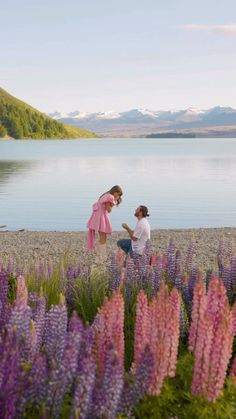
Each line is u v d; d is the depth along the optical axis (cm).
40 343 665
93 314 929
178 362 649
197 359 575
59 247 2681
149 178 8175
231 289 1039
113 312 597
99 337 586
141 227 1593
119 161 13450
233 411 579
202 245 2694
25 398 503
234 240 2911
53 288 1014
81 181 7594
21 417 493
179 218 4259
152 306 621
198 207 4875
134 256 1559
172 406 581
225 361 567
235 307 704
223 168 10669
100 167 10894
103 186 6850
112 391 486
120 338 590
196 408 569
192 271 1009
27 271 1142
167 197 5625
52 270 1153
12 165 11331
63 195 5803
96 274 1070
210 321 573
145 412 570
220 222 4059
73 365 508
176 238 2989
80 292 976
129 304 938
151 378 561
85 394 473
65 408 519
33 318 704
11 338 518
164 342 579
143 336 609
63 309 600
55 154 17538
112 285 1011
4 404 475
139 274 1069
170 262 1073
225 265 1072
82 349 561
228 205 5003
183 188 6562
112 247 2692
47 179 7894
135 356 608
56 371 504
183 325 800
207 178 8144
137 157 15950
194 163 12581
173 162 13050
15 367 488
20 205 4978
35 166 11044
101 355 559
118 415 522
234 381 630
